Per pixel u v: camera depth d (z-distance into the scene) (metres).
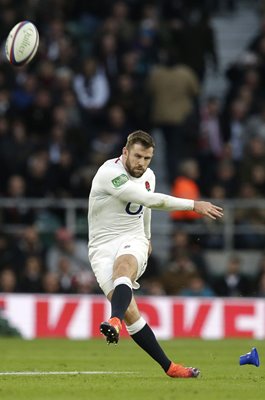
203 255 71.19
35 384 31.45
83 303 63.62
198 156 77.25
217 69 82.88
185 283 67.81
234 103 80.00
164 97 76.19
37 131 75.12
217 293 68.81
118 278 32.00
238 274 69.06
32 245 67.88
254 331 64.62
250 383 32.25
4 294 64.12
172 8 86.94
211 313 64.50
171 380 32.81
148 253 33.75
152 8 83.81
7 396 27.83
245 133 79.69
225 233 72.00
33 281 66.75
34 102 75.06
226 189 74.31
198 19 84.56
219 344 57.28
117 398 27.30
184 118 76.50
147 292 68.00
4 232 68.75
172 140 76.75
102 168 33.38
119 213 33.22
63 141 73.19
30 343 57.16
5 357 45.59
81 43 83.00
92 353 49.19
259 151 74.88
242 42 94.25
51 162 71.62
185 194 71.69
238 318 64.62
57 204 69.94
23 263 67.44
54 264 68.94
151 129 77.12
